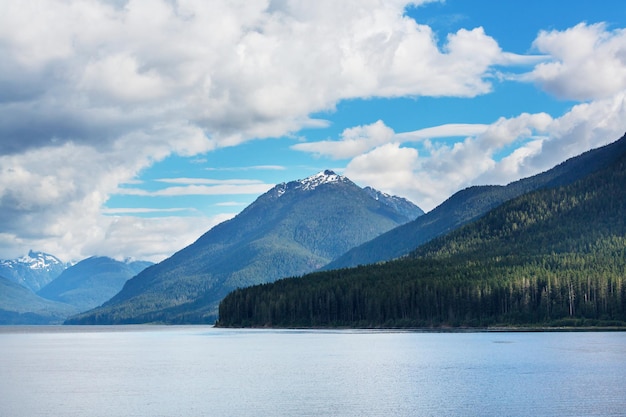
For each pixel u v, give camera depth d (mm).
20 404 116750
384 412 105750
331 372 157750
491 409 106312
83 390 132750
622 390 122125
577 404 109188
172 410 109688
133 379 149500
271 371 161625
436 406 109625
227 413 106812
